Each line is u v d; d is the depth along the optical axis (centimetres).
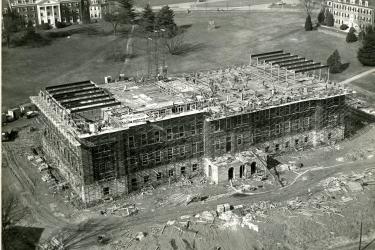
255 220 9850
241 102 12319
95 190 10494
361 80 18475
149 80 13812
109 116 10950
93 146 10162
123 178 10750
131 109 11344
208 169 11569
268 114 12181
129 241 9281
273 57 15988
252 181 11412
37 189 11200
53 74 19900
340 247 9206
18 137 14375
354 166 12125
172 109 11269
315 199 10594
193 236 9394
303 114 12775
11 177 11725
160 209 10375
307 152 12962
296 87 13488
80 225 9862
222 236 9406
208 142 11494
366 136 13938
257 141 12312
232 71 15000
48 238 9438
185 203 10556
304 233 9525
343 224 9781
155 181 11288
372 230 9656
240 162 11406
